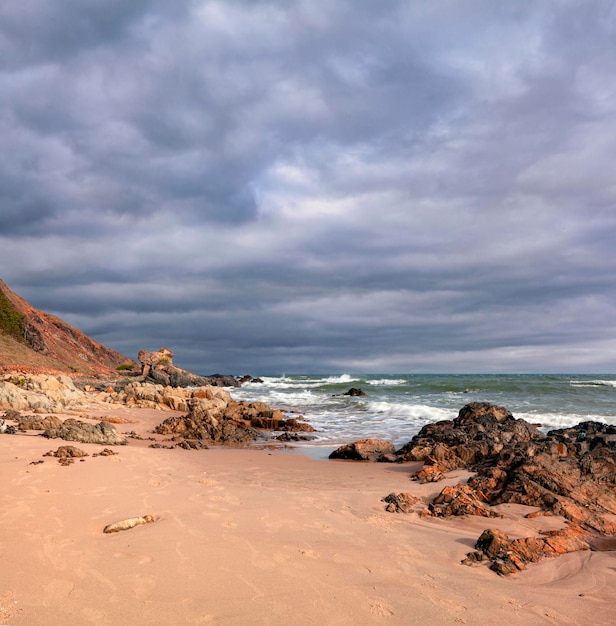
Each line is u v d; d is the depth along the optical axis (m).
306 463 15.42
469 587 5.71
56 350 66.31
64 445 14.08
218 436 20.80
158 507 8.47
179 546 6.50
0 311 61.38
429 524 8.48
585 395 37.97
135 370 71.25
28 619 4.47
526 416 25.45
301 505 9.20
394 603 5.13
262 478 12.50
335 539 7.19
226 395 36.25
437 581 5.84
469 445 14.85
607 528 8.62
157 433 21.44
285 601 5.02
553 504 9.47
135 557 6.07
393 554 6.71
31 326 63.75
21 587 5.13
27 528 7.05
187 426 22.06
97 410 27.80
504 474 11.27
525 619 4.99
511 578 6.19
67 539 6.67
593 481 10.66
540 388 43.47
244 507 8.77
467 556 6.80
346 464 15.45
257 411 27.66
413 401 36.94
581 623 4.98
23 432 16.34
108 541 6.65
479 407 20.80
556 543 7.45
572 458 11.78
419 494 10.77
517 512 9.36
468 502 9.40
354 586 5.50
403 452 17.23
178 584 5.33
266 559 6.16
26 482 9.64
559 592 5.77
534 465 11.02
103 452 13.39
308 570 5.88
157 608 4.77
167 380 56.59
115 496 9.04
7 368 46.22
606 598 5.65
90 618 4.53
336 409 34.00
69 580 5.35
